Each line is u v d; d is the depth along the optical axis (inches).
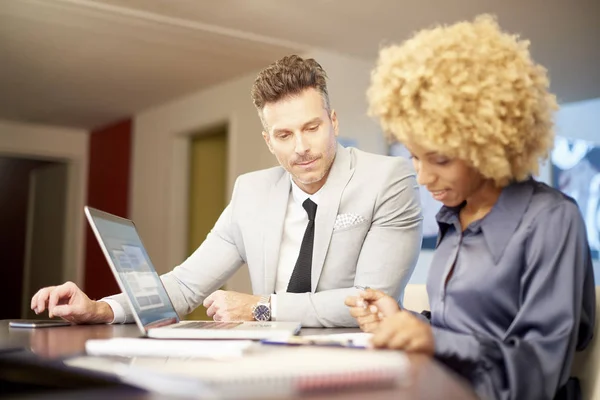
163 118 243.9
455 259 46.3
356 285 67.2
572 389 42.8
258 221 73.0
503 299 42.7
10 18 156.9
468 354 37.0
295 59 69.1
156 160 246.2
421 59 41.4
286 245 72.4
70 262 282.2
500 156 41.1
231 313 62.6
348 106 190.7
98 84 216.4
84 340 44.3
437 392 24.0
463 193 44.0
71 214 285.1
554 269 40.3
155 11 155.2
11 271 316.5
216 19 160.6
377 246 67.9
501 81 40.8
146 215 249.3
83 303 59.4
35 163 315.3
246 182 77.3
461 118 40.0
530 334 39.8
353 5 152.3
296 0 148.6
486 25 43.8
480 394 36.6
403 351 35.0
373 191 69.4
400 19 161.2
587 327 42.8
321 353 34.4
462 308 44.7
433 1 150.0
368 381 25.2
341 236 68.7
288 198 73.2
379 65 45.6
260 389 24.4
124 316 62.4
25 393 38.1
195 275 74.7
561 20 161.8
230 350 33.3
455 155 41.6
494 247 43.3
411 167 73.0
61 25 161.9
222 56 187.0
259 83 69.6
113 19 158.2
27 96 231.6
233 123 208.8
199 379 25.1
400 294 68.6
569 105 247.9
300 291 68.8
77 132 287.7
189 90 224.5
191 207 244.8
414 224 70.1
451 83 40.5
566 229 40.8
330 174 71.3
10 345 40.8
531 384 36.5
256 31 169.5
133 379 27.6
